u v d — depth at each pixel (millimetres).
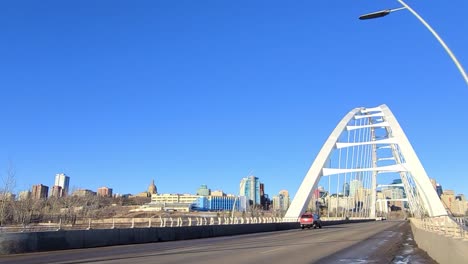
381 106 83562
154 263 15602
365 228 56906
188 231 36344
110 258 17672
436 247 16766
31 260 17109
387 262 16922
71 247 23922
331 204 111562
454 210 104875
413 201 94312
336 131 77312
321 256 18938
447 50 16312
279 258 17797
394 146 88438
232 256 18531
